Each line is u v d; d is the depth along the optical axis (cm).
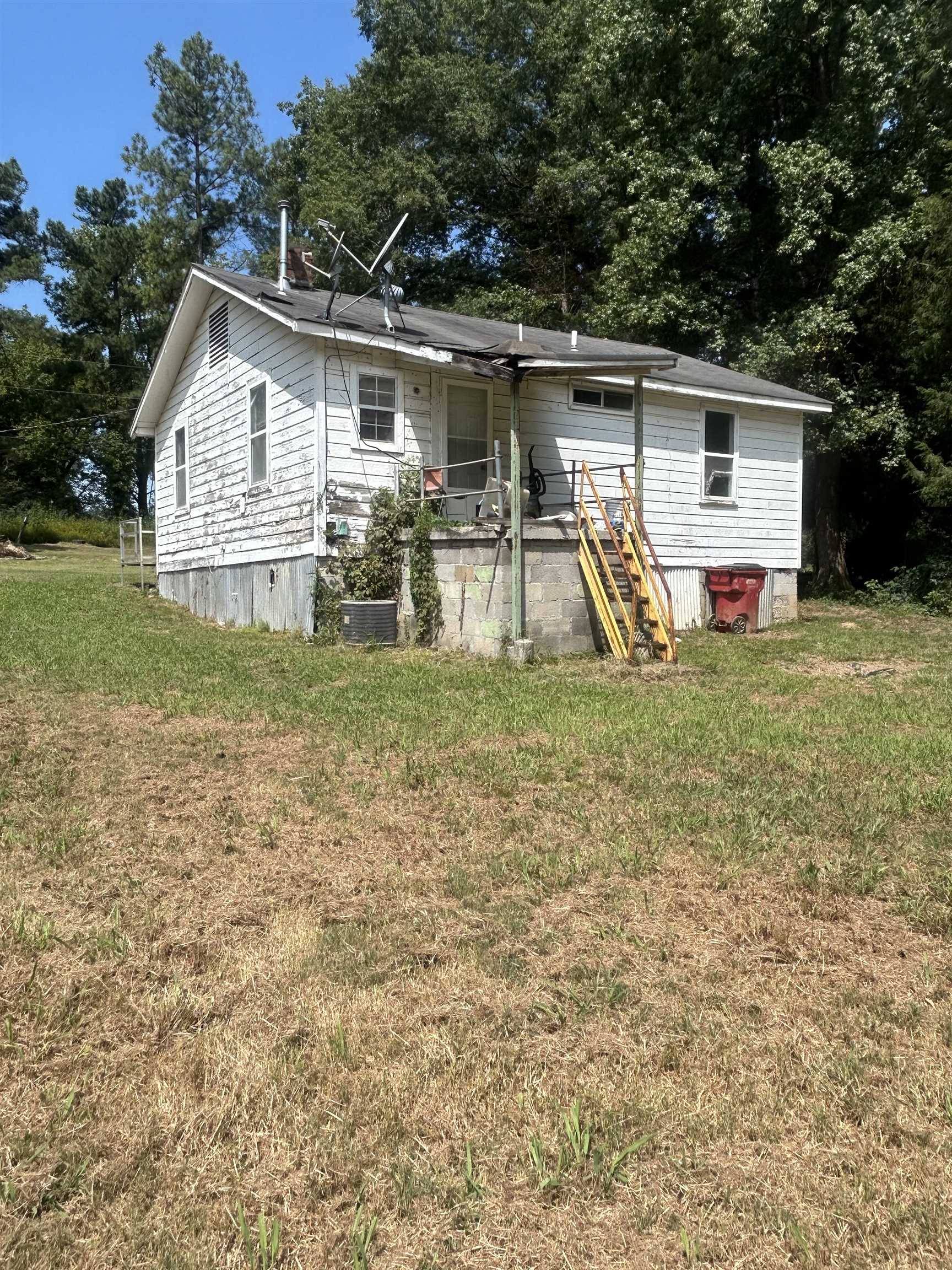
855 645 1187
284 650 1049
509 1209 193
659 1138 213
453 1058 243
